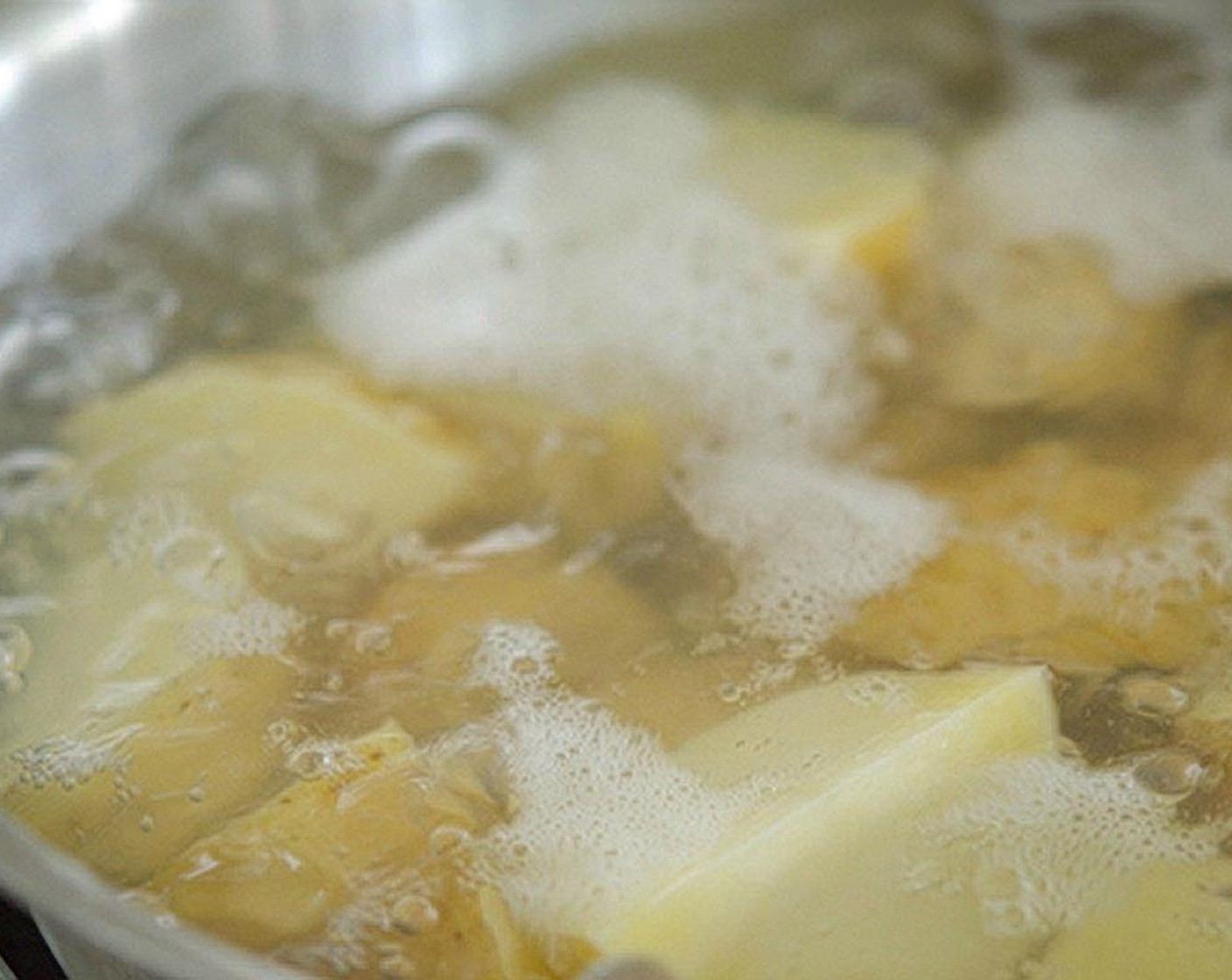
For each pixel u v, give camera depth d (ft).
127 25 1.22
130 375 1.15
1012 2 1.34
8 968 0.96
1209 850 0.94
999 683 0.98
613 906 0.92
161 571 1.06
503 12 1.30
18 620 1.04
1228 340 1.15
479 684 1.00
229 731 0.99
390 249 1.22
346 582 1.05
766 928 0.92
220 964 0.82
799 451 1.12
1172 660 1.00
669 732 0.98
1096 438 1.11
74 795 0.97
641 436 1.13
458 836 0.94
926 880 0.93
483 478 1.10
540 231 1.23
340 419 1.12
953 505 1.08
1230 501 1.07
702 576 1.05
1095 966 0.91
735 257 1.21
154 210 1.23
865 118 1.28
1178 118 1.28
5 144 1.20
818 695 0.99
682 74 1.31
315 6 1.26
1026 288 1.19
